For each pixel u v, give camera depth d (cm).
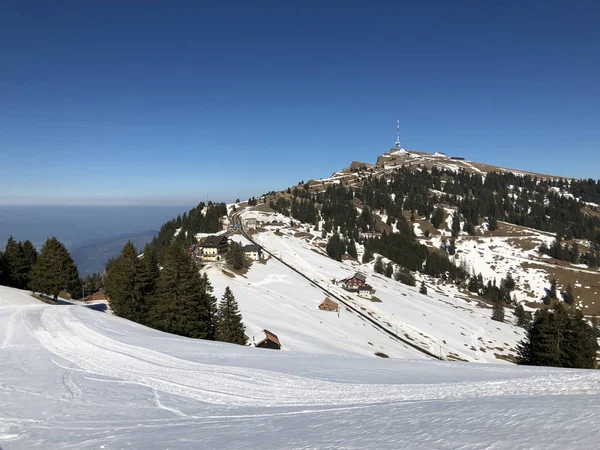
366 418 1320
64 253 7375
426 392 1819
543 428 902
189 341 3700
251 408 1709
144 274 5994
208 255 14038
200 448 1160
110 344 3281
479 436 906
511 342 9838
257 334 6088
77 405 1827
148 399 1911
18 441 1384
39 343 3291
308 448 1016
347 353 6044
